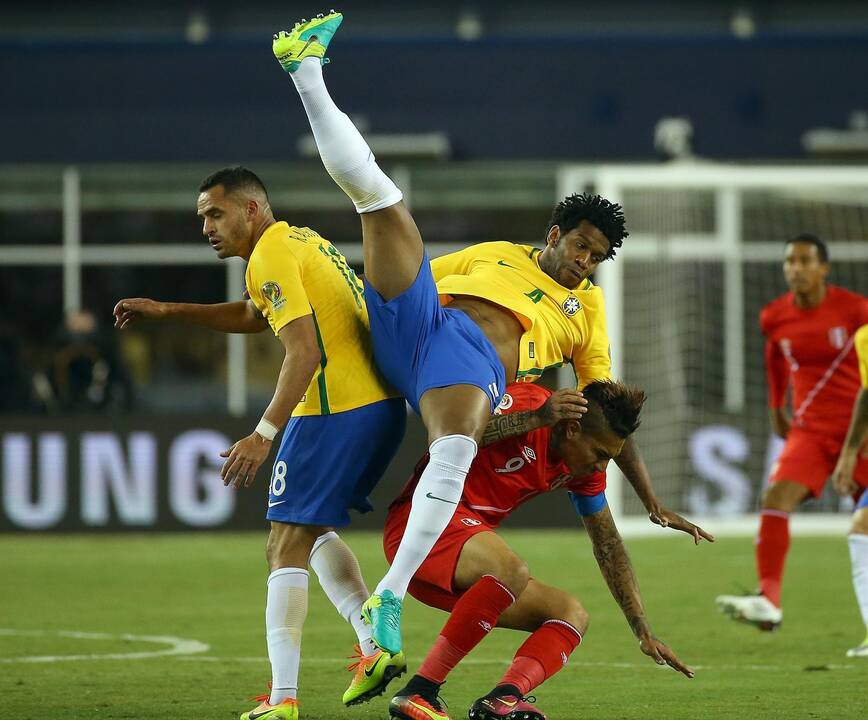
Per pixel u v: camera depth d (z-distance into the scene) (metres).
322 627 30.80
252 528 54.69
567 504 55.88
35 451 54.88
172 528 54.69
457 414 18.09
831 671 24.44
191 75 71.94
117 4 94.25
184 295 68.62
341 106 73.00
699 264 61.56
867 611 27.48
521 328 19.81
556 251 20.44
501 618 18.64
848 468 27.36
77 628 30.97
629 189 60.59
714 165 62.88
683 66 72.56
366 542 51.97
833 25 92.56
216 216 19.72
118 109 71.88
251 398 67.44
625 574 19.44
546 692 22.09
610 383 18.95
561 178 67.75
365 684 17.78
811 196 63.22
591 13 94.31
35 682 23.08
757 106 72.44
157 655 26.59
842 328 30.00
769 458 57.69
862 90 72.19
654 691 22.16
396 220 18.67
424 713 17.50
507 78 72.88
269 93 71.69
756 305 62.09
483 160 72.69
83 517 54.72
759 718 19.58
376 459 19.61
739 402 61.66
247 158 71.50
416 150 70.62
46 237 68.62
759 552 29.44
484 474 19.00
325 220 68.31
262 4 94.00
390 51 72.81
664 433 58.50
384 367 19.23
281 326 18.86
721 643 28.34
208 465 54.81
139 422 54.97
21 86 71.88
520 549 48.88
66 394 59.12
